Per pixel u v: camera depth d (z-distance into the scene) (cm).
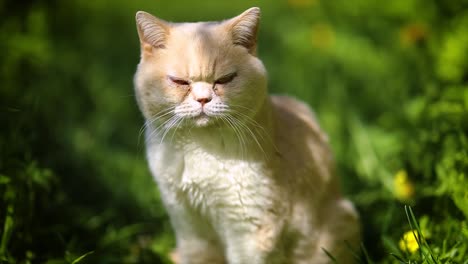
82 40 721
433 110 413
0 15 563
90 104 597
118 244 394
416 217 359
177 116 311
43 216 377
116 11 833
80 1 782
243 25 321
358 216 383
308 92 616
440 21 557
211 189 329
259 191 325
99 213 434
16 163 360
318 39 663
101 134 541
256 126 324
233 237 342
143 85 318
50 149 458
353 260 370
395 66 606
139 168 489
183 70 306
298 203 344
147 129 341
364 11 671
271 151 329
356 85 614
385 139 482
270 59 704
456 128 383
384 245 352
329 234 360
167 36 320
